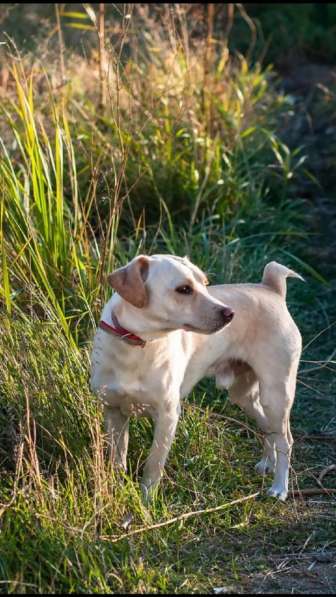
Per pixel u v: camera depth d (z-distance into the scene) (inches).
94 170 259.9
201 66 389.7
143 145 339.6
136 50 368.5
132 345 199.9
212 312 194.5
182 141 355.3
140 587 172.7
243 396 235.9
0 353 218.7
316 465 237.6
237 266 303.7
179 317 196.1
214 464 224.2
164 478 218.2
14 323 227.3
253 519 209.0
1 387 213.0
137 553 184.5
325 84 540.4
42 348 222.7
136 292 193.6
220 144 356.5
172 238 299.4
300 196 393.4
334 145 439.5
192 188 342.0
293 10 617.3
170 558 188.2
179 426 228.7
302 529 205.9
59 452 207.9
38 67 359.6
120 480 203.8
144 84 364.2
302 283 329.7
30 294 237.5
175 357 205.0
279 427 223.5
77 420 211.8
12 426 203.2
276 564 191.5
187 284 195.6
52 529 181.3
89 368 223.9
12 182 255.8
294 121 467.5
